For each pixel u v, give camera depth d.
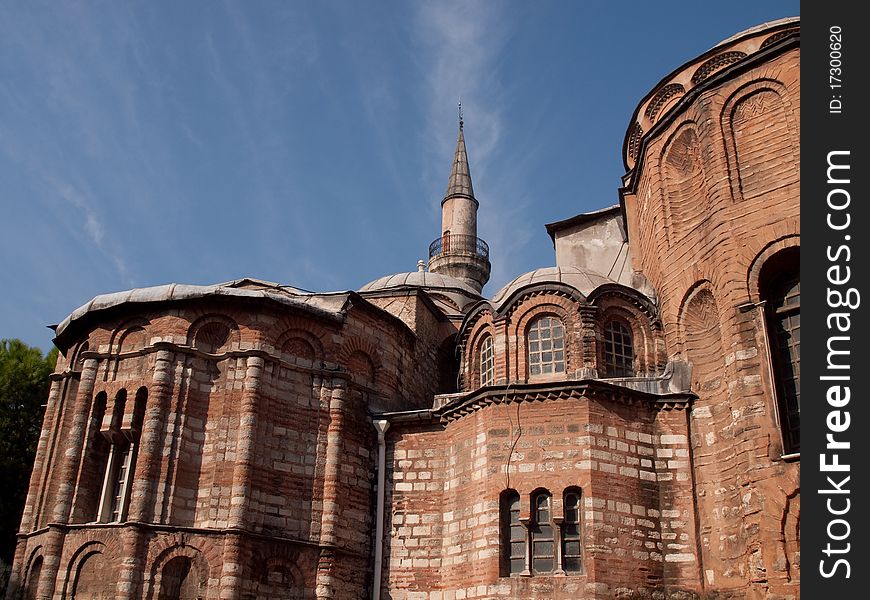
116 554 27.41
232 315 31.19
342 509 30.30
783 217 26.48
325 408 31.42
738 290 26.69
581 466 27.56
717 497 26.95
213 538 27.78
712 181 28.64
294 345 31.80
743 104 28.88
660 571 26.83
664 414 28.89
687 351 29.52
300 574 28.75
